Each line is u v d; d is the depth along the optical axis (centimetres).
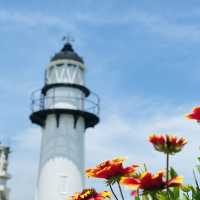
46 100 3130
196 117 340
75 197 412
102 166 383
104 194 402
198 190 409
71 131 3106
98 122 3133
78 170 3109
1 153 3372
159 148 348
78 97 3116
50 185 3056
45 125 3192
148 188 334
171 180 336
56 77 3120
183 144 347
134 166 377
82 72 3186
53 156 3098
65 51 3175
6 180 3356
